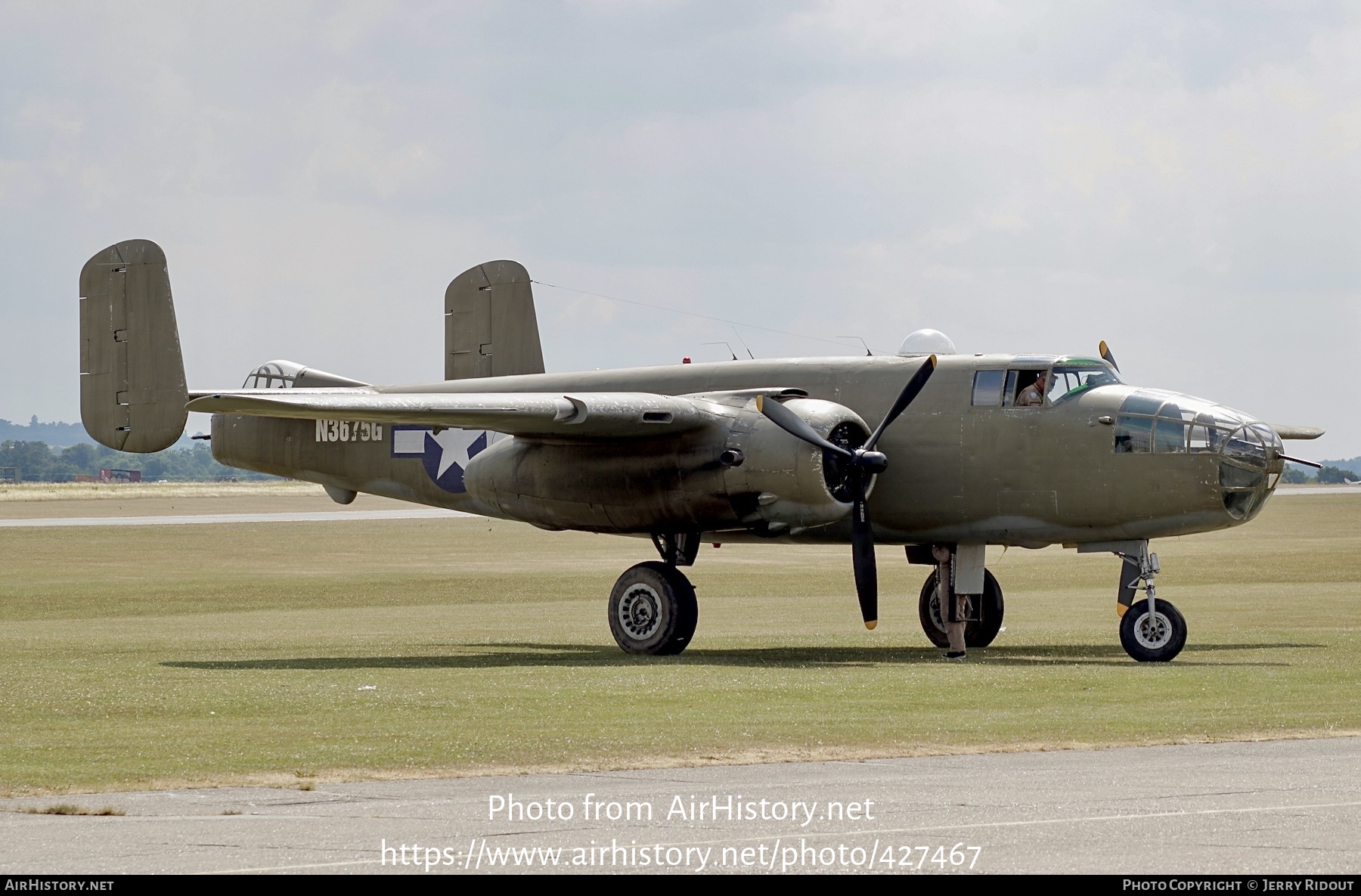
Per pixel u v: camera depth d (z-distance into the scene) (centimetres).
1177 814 2158
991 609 5141
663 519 4728
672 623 4756
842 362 5041
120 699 3522
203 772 2550
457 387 5922
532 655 4822
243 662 4525
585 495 4834
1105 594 7969
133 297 6288
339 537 12925
